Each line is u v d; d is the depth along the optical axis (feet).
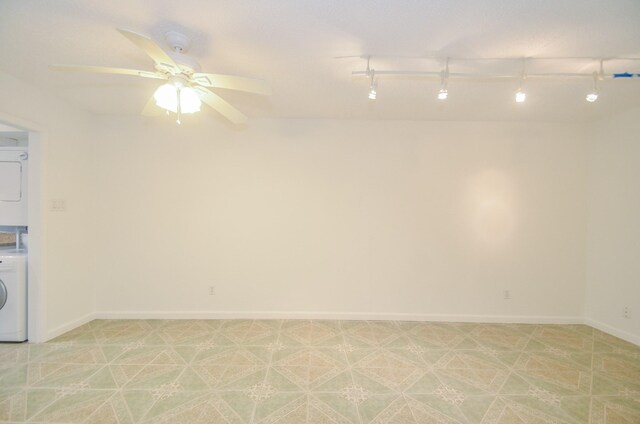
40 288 8.32
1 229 9.97
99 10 4.83
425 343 8.77
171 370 7.13
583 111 9.25
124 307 10.29
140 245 10.28
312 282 10.56
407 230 10.53
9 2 4.62
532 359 7.88
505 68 6.59
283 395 6.27
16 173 8.79
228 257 10.48
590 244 10.21
